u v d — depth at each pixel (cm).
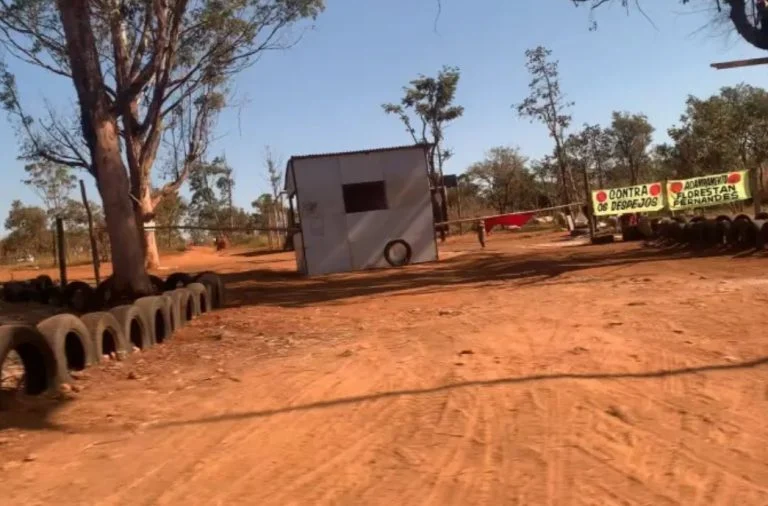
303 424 623
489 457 511
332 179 2545
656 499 427
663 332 888
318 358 901
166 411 686
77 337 863
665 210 2661
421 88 6206
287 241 5078
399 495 454
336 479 489
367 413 643
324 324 1216
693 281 1356
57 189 6047
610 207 2700
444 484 467
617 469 475
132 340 1033
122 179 1645
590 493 440
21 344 733
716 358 744
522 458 504
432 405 651
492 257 2591
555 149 5641
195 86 3117
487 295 1470
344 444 562
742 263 1619
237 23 2706
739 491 432
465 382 719
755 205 2498
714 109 4962
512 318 1096
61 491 493
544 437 545
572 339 888
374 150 2562
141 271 1653
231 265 3600
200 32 2764
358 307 1442
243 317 1345
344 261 2553
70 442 602
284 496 464
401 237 2580
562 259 2228
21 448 589
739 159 4909
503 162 7375
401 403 665
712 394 627
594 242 2855
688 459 486
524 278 1777
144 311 1049
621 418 578
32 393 758
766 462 475
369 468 505
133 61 2772
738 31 1938
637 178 6391
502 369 761
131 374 849
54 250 4334
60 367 775
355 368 821
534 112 5359
